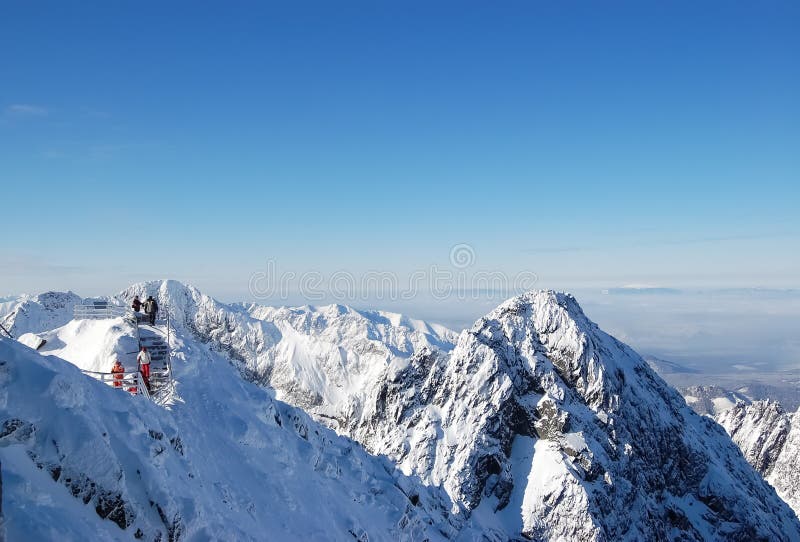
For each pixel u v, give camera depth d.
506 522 94.50
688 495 121.12
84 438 20.70
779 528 131.12
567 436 102.75
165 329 47.69
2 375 20.72
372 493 51.19
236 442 37.41
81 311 52.00
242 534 27.05
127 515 20.89
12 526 15.95
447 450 101.31
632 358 148.75
